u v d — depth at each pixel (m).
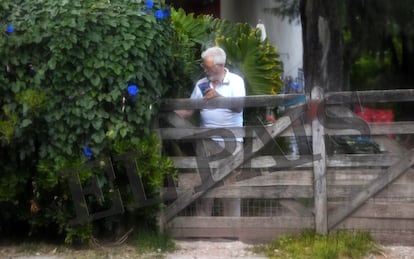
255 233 9.70
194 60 10.88
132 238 9.70
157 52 9.34
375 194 9.38
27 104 8.71
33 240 9.79
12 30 8.93
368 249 9.13
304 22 15.27
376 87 21.50
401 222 9.37
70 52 8.88
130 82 8.98
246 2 19.98
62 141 9.00
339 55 15.15
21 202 9.44
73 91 8.95
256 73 11.62
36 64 8.97
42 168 9.05
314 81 14.86
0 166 9.23
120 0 9.39
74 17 8.89
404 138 9.34
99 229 9.66
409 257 8.97
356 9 16.78
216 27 12.20
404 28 17.42
